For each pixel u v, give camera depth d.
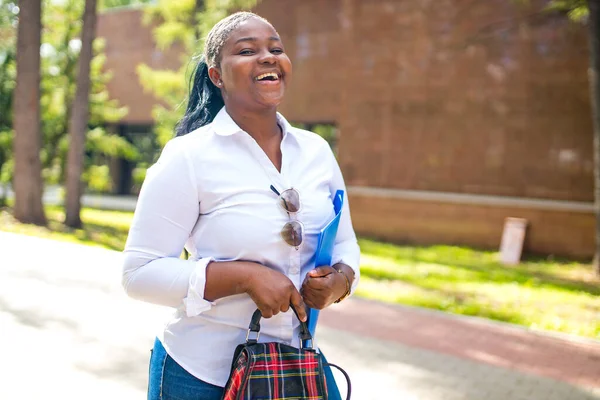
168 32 14.33
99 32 20.09
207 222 1.75
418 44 13.55
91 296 6.83
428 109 13.51
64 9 16.27
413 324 6.70
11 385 4.27
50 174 16.58
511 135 12.64
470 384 4.95
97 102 16.89
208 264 1.69
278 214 1.76
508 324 6.89
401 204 13.75
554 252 12.09
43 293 6.84
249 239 1.72
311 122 15.11
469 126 13.06
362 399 4.50
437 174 13.45
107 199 20.67
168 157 1.75
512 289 8.78
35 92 13.12
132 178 21.78
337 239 2.05
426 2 13.42
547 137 12.30
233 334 1.77
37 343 5.17
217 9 12.95
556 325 6.92
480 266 10.75
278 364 1.68
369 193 14.13
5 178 16.05
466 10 12.99
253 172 1.77
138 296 1.73
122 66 19.80
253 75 1.78
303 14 15.03
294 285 1.75
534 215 12.28
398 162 13.89
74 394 4.20
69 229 12.74
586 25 11.18
